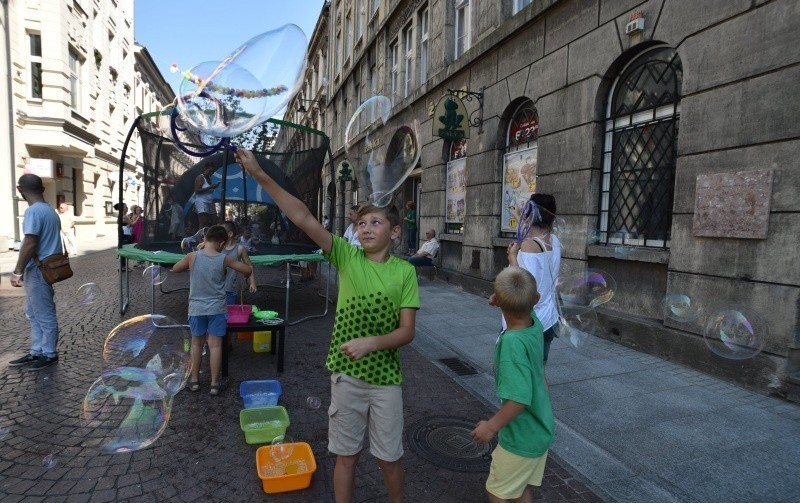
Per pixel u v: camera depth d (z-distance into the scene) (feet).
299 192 27.12
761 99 12.74
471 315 22.39
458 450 9.86
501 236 26.32
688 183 14.83
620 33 17.48
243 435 10.24
